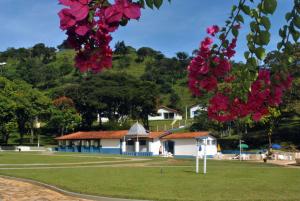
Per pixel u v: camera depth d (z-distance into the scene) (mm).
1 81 79375
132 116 99250
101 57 3314
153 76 137625
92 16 3080
